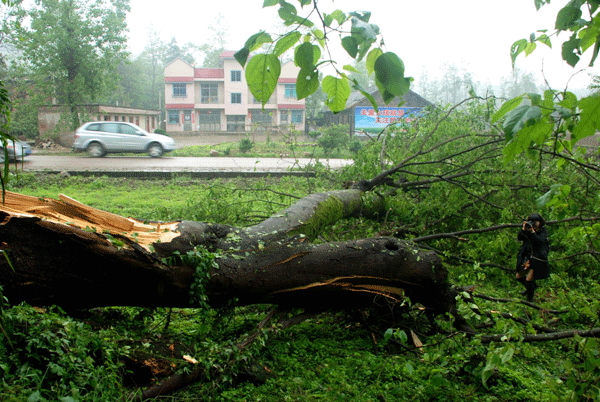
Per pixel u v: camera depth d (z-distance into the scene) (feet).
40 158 66.13
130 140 70.44
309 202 17.52
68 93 105.19
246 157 80.12
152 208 33.81
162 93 268.62
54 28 101.91
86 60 105.09
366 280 13.79
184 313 15.12
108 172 49.42
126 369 10.36
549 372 12.43
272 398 10.64
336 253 13.57
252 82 4.62
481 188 24.04
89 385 9.21
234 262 12.51
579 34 6.42
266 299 13.33
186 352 11.25
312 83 4.65
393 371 12.00
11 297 10.35
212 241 12.85
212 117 170.81
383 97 4.41
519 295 19.13
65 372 8.89
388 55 4.18
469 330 14.05
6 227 10.02
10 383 8.40
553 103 5.70
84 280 10.84
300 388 11.00
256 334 12.28
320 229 17.25
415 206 22.61
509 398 11.02
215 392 10.64
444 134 27.37
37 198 11.18
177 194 41.06
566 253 20.88
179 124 171.12
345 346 13.74
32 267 10.26
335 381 11.49
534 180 23.12
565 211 9.29
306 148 100.73
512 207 22.81
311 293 13.69
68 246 10.50
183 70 167.63
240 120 169.89
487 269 21.15
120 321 12.84
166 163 63.82
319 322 15.44
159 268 11.38
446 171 25.12
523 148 5.56
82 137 68.39
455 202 22.58
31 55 100.89
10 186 39.19
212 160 71.20
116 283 11.20
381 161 25.00
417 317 15.01
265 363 12.10
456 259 20.83
